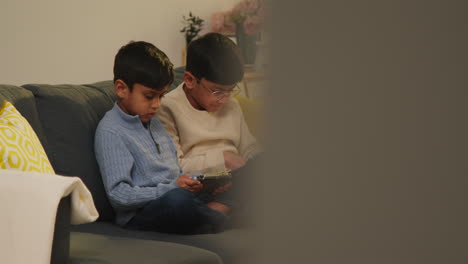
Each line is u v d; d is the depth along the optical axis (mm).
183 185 1390
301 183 53
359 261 50
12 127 1207
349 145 51
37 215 886
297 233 54
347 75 51
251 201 58
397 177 50
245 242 58
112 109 1555
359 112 51
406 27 50
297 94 54
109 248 1188
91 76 4316
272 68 55
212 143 1644
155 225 1396
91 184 1473
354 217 51
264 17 56
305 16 53
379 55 51
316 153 52
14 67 4090
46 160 1258
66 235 976
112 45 4344
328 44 52
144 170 1514
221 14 3262
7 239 874
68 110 1503
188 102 1696
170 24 4461
